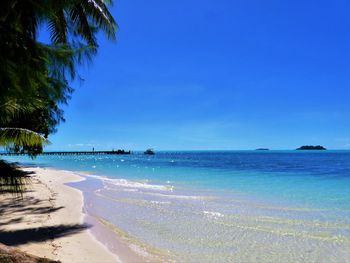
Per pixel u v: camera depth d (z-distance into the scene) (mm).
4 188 17484
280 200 17625
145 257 8445
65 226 11227
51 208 14219
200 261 8258
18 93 6992
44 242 9203
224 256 8641
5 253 5758
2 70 6312
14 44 6684
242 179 30250
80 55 9102
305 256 8672
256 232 10938
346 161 82000
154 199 17547
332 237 10367
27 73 6941
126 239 10039
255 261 8312
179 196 18688
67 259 7906
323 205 16203
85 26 11961
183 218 12945
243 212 14203
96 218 12773
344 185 25359
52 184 24094
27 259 5883
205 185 24875
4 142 10469
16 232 10102
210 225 11828
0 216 12273
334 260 8398
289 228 11445
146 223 12125
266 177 32844
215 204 16125
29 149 21859
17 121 18984
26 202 15453
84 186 23766
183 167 53719
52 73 8297
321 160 89938
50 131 22953
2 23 6520
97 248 8984
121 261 8062
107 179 29938
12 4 6621
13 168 9031
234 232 10930
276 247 9391
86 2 11312
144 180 29125
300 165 61406
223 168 50312
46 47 7797
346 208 15281
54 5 7906
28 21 7762
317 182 27781
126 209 14664
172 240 10039
